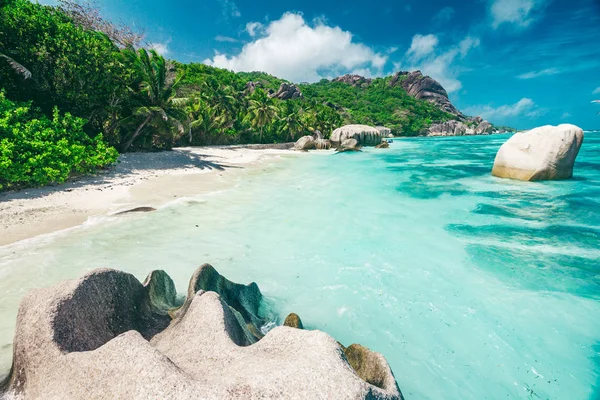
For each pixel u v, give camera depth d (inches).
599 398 150.2
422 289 240.5
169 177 617.6
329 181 680.4
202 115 1523.1
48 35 681.0
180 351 109.0
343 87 6919.3
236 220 383.9
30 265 236.4
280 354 99.7
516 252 304.7
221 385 81.0
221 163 890.7
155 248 289.4
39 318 106.5
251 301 205.8
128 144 904.9
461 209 454.0
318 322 201.3
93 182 514.3
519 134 679.1
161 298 173.3
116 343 95.7
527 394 152.5
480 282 250.1
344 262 283.1
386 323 201.8
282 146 1812.3
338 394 79.7
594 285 243.3
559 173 629.0
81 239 293.0
